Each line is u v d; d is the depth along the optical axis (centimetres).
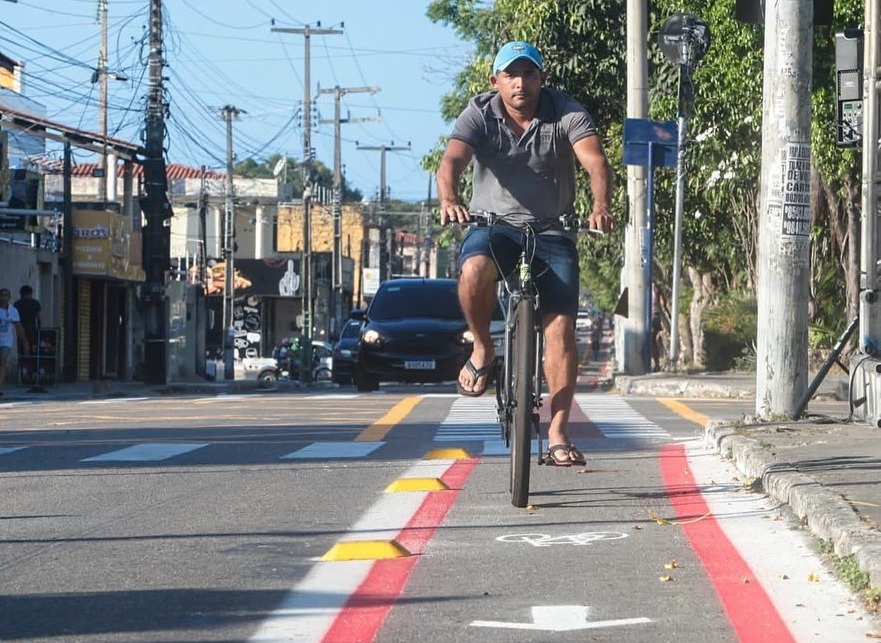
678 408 1911
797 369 1355
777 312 1352
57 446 1362
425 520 880
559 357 921
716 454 1253
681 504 945
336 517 895
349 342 4491
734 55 2962
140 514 911
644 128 2711
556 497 979
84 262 4044
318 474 1122
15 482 1083
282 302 9000
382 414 1820
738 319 3672
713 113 3194
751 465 1059
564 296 909
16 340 3509
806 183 1344
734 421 1361
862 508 800
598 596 656
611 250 4478
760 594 658
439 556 759
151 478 1100
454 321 2634
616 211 3709
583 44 3547
